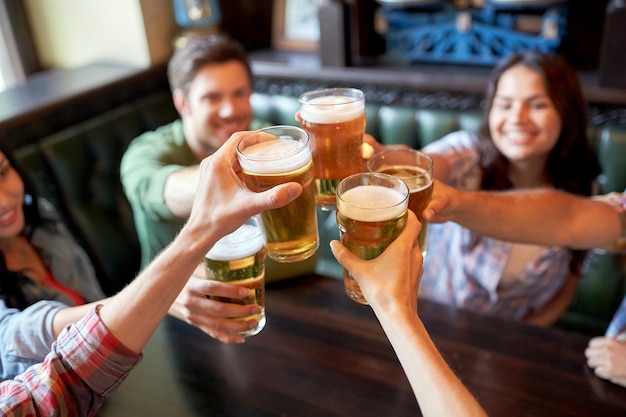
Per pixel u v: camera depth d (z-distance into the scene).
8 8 2.39
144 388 1.09
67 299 1.35
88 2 2.42
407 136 2.14
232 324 0.98
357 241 0.78
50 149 1.89
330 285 1.39
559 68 1.47
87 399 0.84
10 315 1.08
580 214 1.20
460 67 2.21
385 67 2.28
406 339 0.71
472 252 1.60
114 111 2.21
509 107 1.53
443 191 1.03
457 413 0.66
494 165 1.62
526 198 1.19
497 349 1.15
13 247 1.35
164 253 0.79
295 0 2.59
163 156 1.66
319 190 0.97
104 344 0.80
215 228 0.76
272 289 1.39
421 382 0.69
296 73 2.35
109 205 2.06
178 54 1.73
